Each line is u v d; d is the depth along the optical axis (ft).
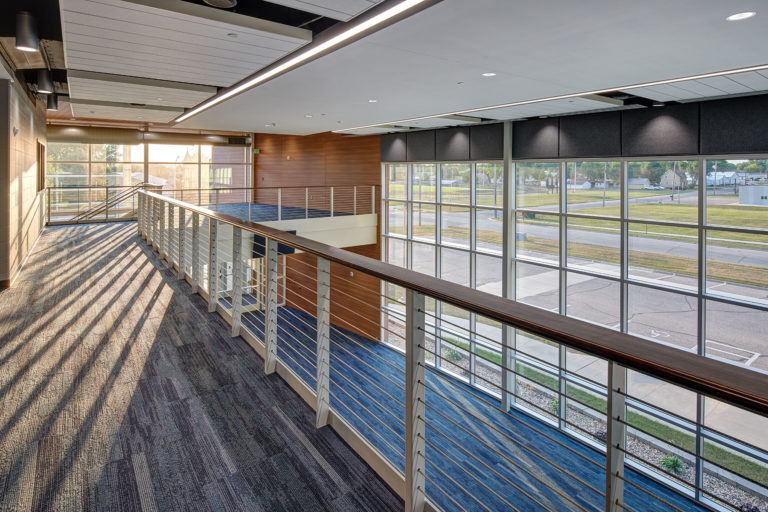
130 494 4.53
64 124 30.71
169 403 6.23
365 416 16.48
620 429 2.58
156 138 33.78
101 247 18.89
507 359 21.65
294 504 4.42
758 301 14.83
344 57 10.99
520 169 21.67
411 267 27.96
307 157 34.88
